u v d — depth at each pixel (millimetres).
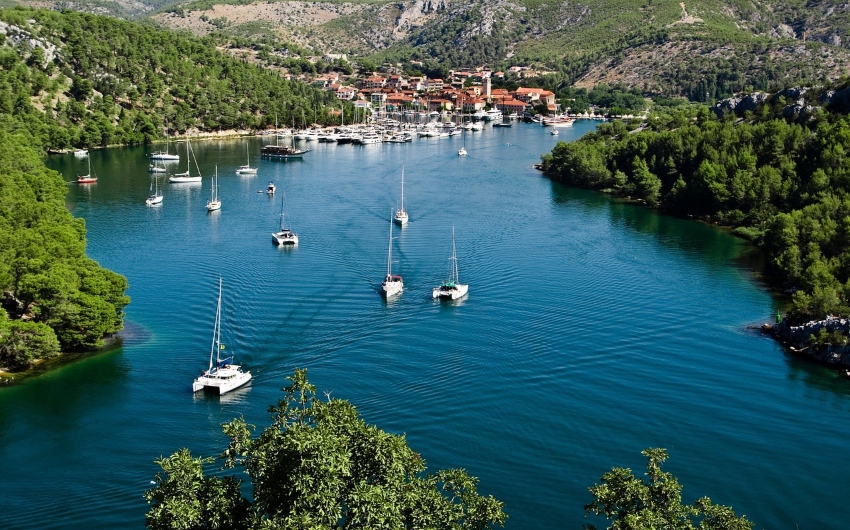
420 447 87188
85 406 95000
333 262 152125
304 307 127188
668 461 85812
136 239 169875
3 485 79188
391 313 125125
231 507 53812
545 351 111875
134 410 94250
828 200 159500
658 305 131000
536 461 85062
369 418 92688
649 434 91062
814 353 111500
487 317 124188
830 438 91125
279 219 189500
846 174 171000
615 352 112188
